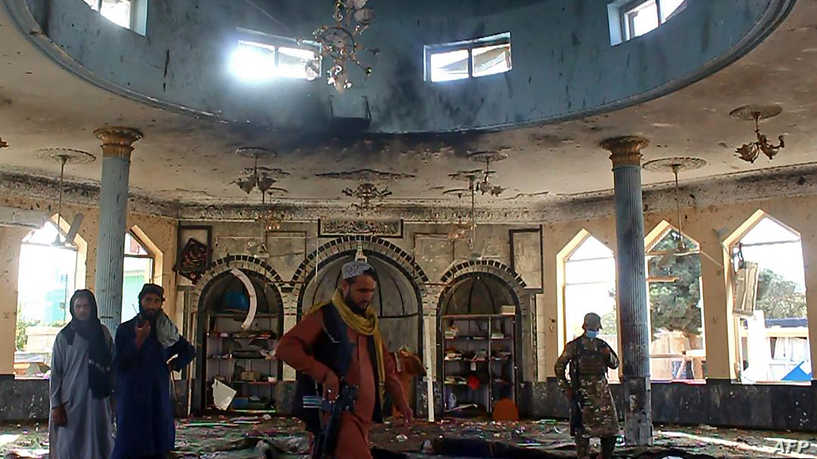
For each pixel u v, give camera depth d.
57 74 8.55
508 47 10.94
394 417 15.44
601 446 8.52
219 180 14.23
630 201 11.10
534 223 16.61
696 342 17.34
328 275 17.67
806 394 12.97
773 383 13.36
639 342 10.81
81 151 12.06
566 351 8.51
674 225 14.82
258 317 17.19
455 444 10.55
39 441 11.09
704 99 9.38
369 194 15.01
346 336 4.82
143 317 6.79
